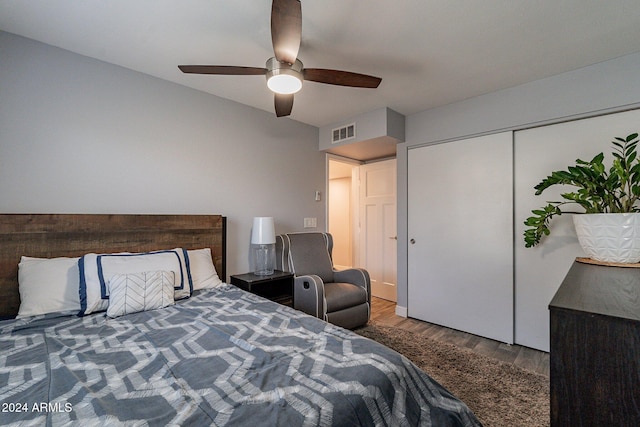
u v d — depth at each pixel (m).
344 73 1.75
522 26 1.70
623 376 0.61
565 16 1.61
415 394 1.04
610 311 0.65
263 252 2.80
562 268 2.30
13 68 1.75
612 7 1.54
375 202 4.09
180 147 2.44
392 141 3.22
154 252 2.01
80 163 1.97
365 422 0.84
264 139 3.06
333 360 1.05
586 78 2.17
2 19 1.62
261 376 0.94
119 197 2.12
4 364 1.02
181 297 1.91
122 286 1.63
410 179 3.21
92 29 1.72
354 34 1.77
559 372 0.69
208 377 0.94
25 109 1.78
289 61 1.52
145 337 1.27
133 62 2.10
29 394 0.84
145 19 1.63
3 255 1.65
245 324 1.42
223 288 2.19
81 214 1.92
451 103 2.87
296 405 0.80
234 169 2.80
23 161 1.77
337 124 3.44
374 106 2.96
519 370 2.04
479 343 2.55
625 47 1.91
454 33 1.77
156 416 0.75
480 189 2.70
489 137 2.65
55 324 1.44
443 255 2.95
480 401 1.68
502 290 2.57
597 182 1.55
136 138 2.21
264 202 3.06
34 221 1.74
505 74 2.29
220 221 2.60
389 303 3.79
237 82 2.41
